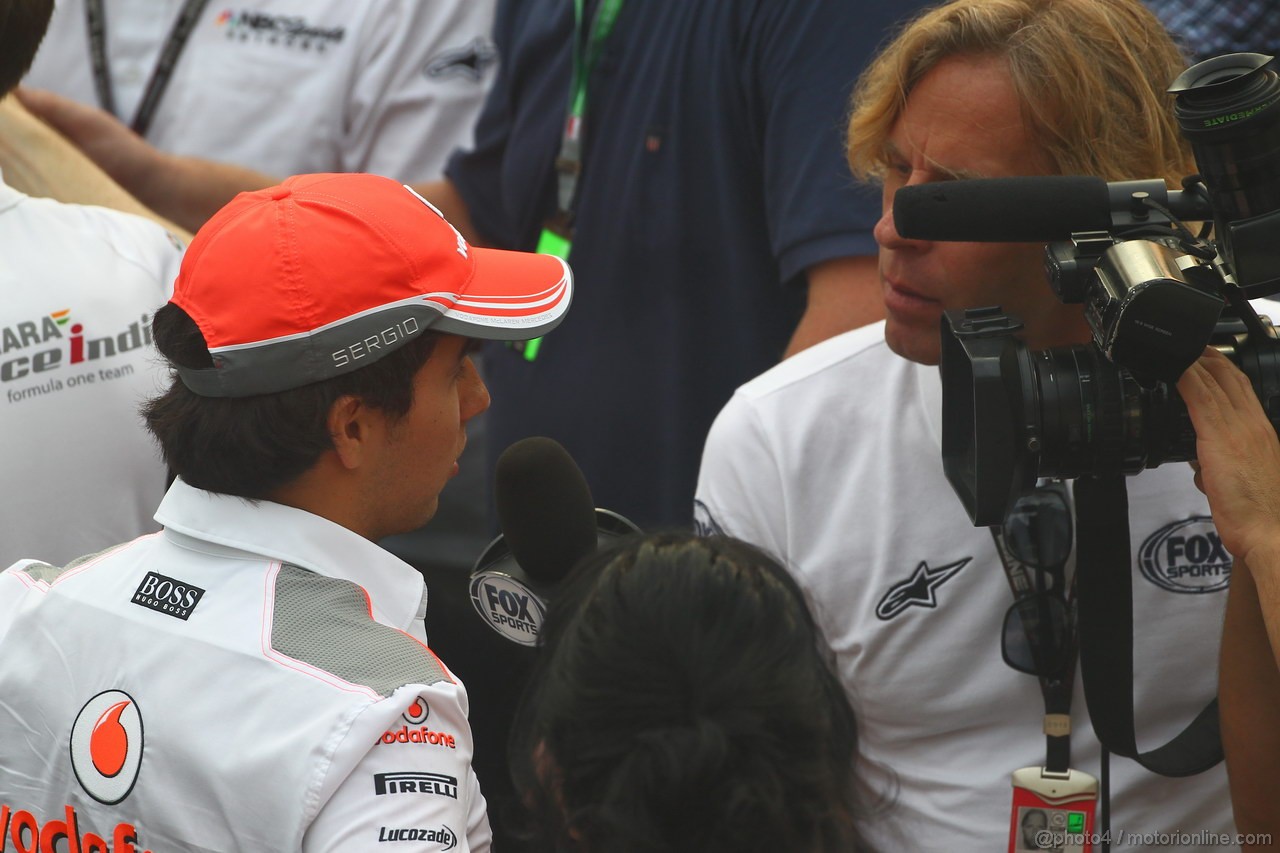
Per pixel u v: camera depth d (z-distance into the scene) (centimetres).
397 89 1290
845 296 894
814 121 895
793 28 908
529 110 1076
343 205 502
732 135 962
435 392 522
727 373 992
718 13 947
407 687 458
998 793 630
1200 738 607
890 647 641
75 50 1314
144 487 751
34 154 881
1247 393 514
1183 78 492
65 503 714
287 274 486
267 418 490
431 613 725
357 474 513
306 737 445
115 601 504
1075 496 568
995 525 556
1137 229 524
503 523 525
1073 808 610
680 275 988
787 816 381
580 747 391
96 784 478
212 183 1203
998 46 577
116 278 745
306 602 485
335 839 434
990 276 592
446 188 1199
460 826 455
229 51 1282
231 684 465
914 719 647
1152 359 484
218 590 490
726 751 372
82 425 718
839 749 417
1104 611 579
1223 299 486
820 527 654
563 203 1030
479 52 1304
